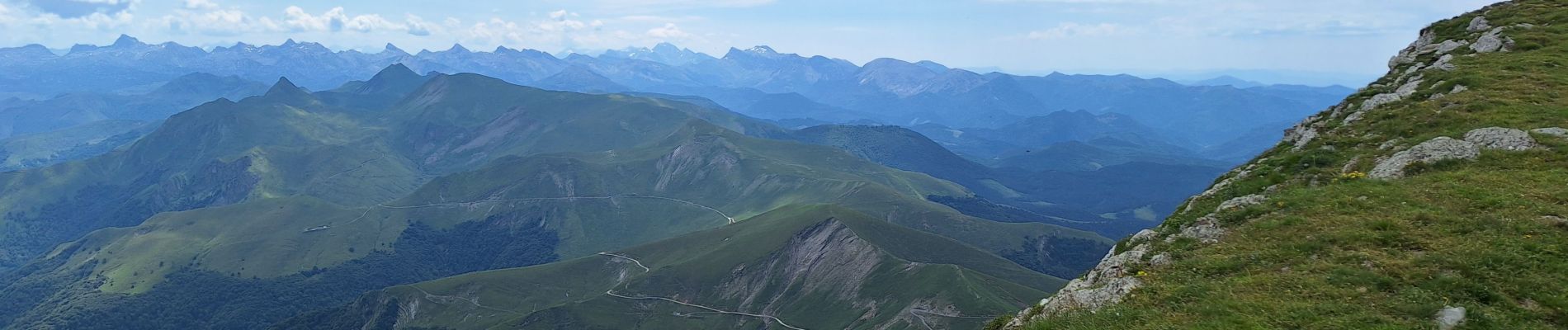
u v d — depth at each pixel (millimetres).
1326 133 50562
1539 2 70500
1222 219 37844
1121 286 32250
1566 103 43781
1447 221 30656
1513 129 39750
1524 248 27297
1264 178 43688
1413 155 39938
